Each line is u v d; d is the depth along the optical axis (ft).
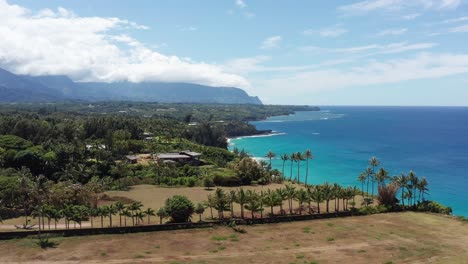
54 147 514.27
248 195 319.06
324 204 368.89
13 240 249.75
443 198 477.36
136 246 246.06
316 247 250.98
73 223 292.61
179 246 248.11
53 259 219.00
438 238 274.16
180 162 576.20
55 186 355.77
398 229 294.87
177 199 301.84
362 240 266.77
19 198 313.73
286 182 506.07
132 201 361.51
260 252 239.30
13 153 449.89
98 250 236.02
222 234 276.00
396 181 378.12
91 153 519.19
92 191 347.56
